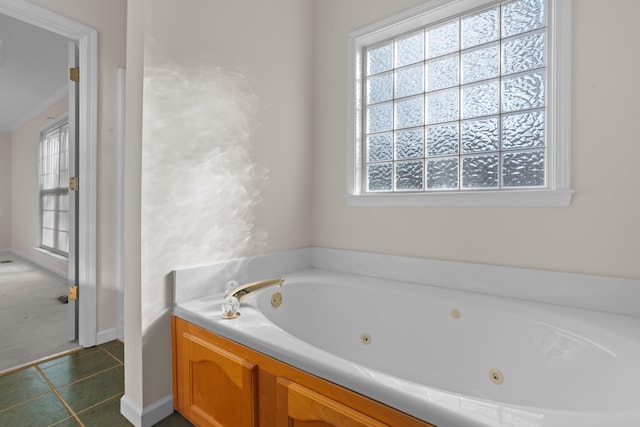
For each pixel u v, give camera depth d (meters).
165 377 1.42
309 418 0.91
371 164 2.09
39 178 4.98
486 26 1.68
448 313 1.52
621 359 0.97
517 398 1.28
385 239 1.93
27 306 2.91
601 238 1.32
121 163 2.21
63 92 4.33
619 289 1.28
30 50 3.29
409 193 1.83
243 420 1.10
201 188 1.57
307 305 1.85
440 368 1.51
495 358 1.37
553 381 1.19
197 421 1.31
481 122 1.70
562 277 1.39
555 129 1.40
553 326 1.23
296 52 2.12
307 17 2.21
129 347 1.42
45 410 1.46
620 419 0.65
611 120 1.29
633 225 1.26
